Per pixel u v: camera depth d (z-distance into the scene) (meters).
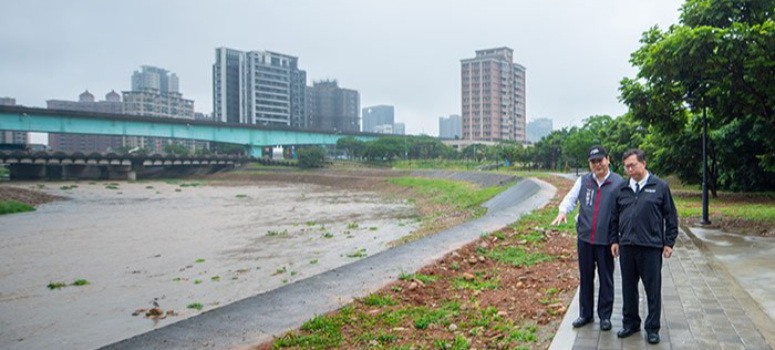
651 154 28.48
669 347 5.48
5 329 10.48
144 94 193.38
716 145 24.62
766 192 27.53
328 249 19.53
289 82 185.50
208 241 22.50
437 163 106.56
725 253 10.86
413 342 6.20
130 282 14.64
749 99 14.55
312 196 53.03
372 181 69.62
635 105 16.45
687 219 16.67
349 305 7.95
